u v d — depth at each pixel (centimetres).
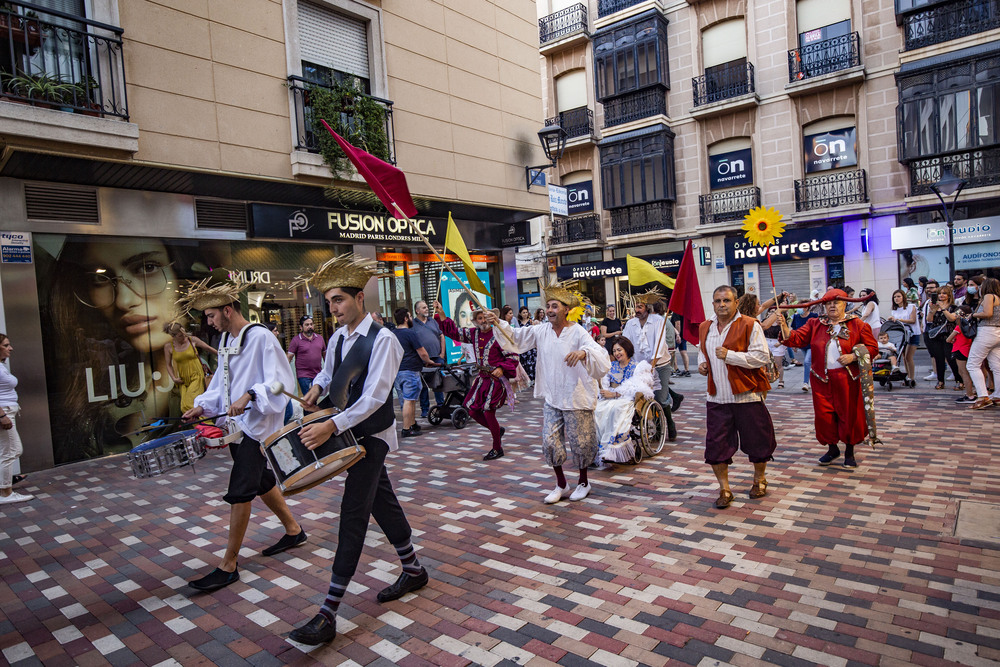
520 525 458
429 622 321
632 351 638
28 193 749
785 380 1173
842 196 1814
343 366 324
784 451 635
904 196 1741
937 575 342
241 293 964
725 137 2016
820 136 1870
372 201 1096
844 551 380
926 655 269
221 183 888
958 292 1187
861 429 559
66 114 683
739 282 2030
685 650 282
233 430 388
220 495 586
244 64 888
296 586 373
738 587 341
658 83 2077
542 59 2380
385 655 292
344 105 1004
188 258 907
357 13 1046
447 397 883
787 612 311
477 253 1434
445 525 467
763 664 269
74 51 733
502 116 1335
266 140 909
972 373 793
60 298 775
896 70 1734
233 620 335
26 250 741
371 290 1187
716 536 415
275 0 932
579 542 418
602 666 273
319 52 1010
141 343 846
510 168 1350
